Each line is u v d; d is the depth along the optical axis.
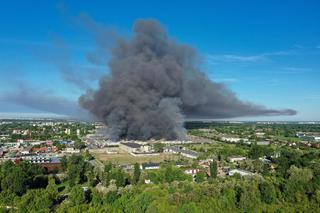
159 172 111.44
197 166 131.12
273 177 106.94
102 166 139.00
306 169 104.00
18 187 89.94
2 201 80.12
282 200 87.44
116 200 81.44
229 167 134.12
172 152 179.25
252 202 83.56
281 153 157.38
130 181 106.50
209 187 87.81
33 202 77.38
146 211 76.19
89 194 88.56
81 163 125.75
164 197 82.25
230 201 83.56
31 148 199.00
